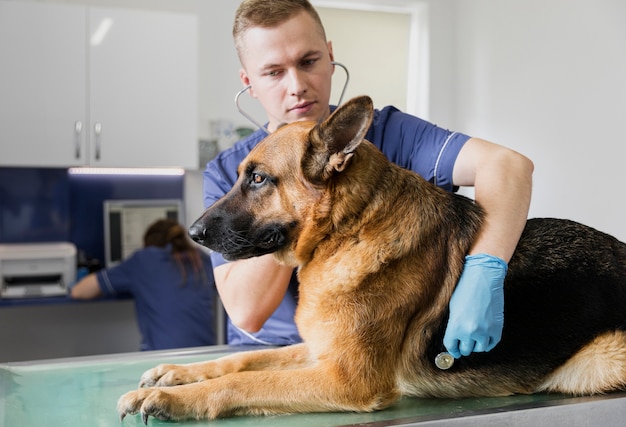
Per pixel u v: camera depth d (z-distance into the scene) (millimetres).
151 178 4082
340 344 1123
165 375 1210
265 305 1437
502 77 4078
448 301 1160
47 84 3480
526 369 1200
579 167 3520
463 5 4395
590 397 1121
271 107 1429
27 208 3889
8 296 3426
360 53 4445
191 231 1218
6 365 1372
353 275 1143
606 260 1250
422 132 1484
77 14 3498
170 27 3641
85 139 3555
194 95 3705
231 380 1081
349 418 1080
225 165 1606
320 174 1179
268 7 1350
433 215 1193
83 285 3395
